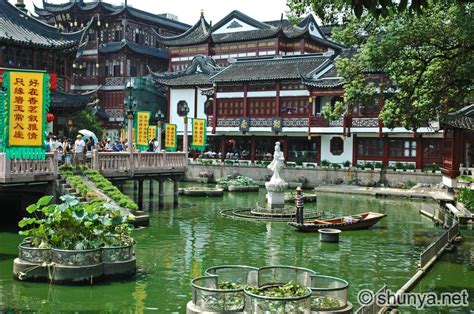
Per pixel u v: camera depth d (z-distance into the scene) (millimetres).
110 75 74000
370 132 52500
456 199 34125
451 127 35781
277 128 57438
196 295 13312
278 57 61812
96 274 17203
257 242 24828
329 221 28828
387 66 24031
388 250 23547
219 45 72312
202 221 30406
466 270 19891
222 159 60781
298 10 23188
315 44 71062
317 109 57438
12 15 44688
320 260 21562
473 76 21422
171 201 39781
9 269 18609
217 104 62156
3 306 15141
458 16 21078
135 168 32750
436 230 28750
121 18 75000
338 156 56156
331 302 13227
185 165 37375
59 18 74125
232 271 14758
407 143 52375
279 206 33844
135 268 18500
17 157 23250
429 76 23781
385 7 9055
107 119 72500
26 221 17375
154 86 72250
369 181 50656
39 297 15914
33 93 22547
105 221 17516
